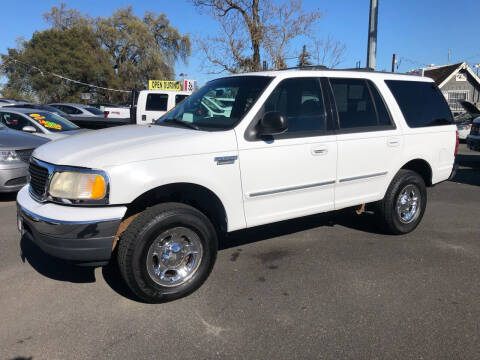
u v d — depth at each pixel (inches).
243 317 128.0
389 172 189.3
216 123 153.1
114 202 123.0
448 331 120.6
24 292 142.6
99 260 125.3
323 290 145.9
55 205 125.8
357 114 179.2
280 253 180.5
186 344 114.2
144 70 1830.7
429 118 205.8
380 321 125.7
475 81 1165.1
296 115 160.7
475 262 171.6
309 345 113.8
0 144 256.7
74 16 1915.6
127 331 120.2
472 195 300.5
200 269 141.9
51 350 111.0
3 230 207.2
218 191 141.3
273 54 727.1
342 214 239.0
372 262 170.9
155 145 131.4
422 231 212.2
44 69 1598.2
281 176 155.1
